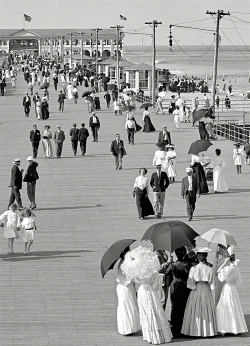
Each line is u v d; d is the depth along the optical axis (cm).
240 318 1694
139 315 1680
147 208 2981
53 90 9494
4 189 3644
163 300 1700
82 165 4303
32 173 3178
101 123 6172
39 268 2300
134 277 1642
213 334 1677
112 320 1816
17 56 18662
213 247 2502
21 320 1814
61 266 2323
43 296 2017
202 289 1677
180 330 1700
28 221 2466
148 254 1661
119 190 3594
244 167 4269
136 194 2981
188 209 2931
